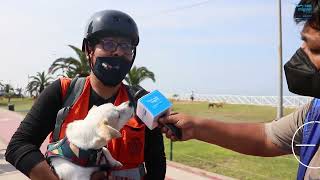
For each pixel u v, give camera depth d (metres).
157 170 1.07
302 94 0.67
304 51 0.66
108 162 0.99
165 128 0.85
